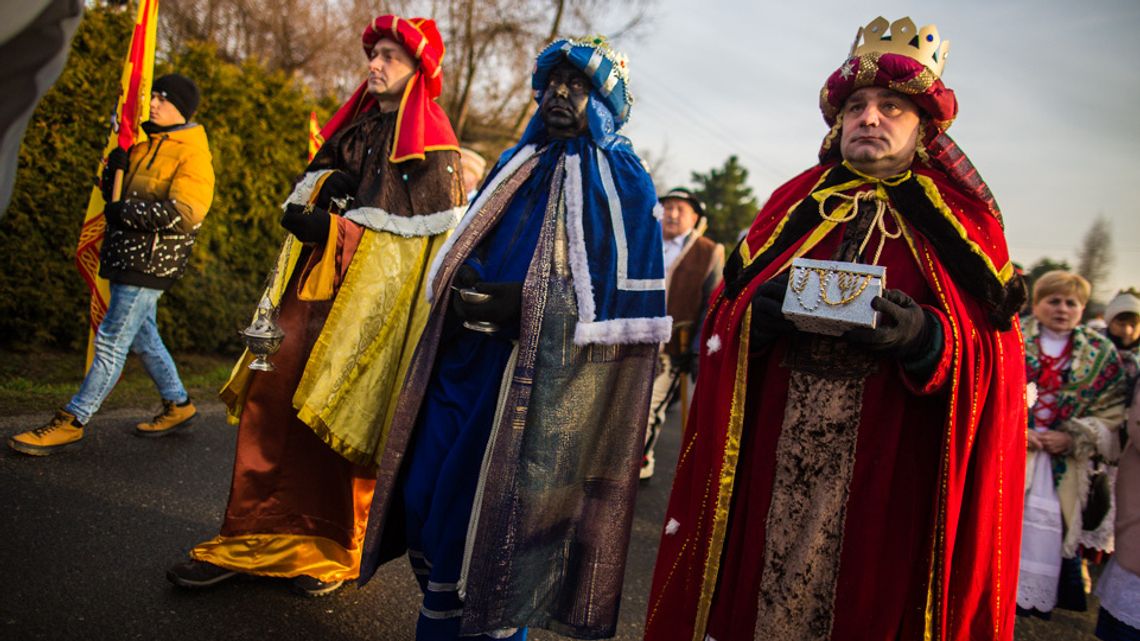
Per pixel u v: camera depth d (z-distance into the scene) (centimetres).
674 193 501
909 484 168
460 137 1777
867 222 182
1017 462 177
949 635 164
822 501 169
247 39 1652
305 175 271
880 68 174
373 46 279
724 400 185
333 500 263
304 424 257
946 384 164
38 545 255
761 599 174
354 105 285
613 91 225
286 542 258
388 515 225
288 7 1619
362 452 250
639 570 340
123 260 345
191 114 374
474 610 194
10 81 136
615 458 213
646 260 213
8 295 502
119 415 422
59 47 139
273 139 657
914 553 166
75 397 346
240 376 253
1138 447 277
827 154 200
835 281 159
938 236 173
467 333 220
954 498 161
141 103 354
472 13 1678
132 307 349
